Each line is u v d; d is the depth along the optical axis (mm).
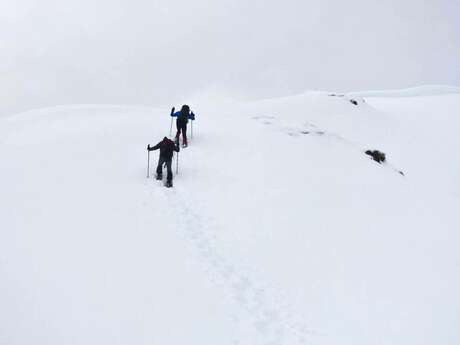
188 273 8883
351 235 11805
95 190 12000
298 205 12875
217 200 12375
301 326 7883
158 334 7059
